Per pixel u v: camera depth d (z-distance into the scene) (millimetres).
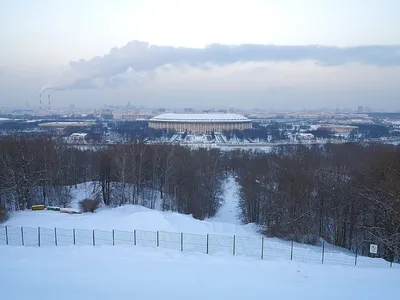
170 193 76312
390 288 27156
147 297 24172
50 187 73688
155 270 29438
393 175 59438
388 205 48188
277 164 80438
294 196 62344
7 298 23875
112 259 31984
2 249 34562
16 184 64625
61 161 82375
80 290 25219
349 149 111812
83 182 90125
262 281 27781
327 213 61844
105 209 65562
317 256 38625
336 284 27688
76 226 45156
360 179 64375
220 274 28969
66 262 31141
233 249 37094
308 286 27047
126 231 42625
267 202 65375
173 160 79625
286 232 55656
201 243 40281
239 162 112750
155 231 43188
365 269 31797
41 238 40281
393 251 45344
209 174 82312
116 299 23797
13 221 48812
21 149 73062
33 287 25719
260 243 42781
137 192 74562
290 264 32219
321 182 64625
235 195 92625
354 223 56938
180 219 51469
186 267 30375
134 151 77812
